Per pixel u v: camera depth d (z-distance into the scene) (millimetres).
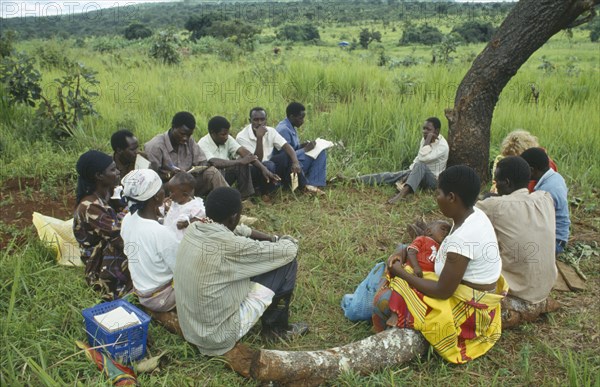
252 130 6809
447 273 3666
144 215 4062
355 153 8180
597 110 10141
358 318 4309
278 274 3955
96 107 9820
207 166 6129
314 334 4215
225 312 3664
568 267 5277
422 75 12555
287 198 6785
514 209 4238
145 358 3773
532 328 4328
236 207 3758
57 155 7547
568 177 7445
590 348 4055
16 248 5168
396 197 6738
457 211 3729
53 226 5230
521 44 6660
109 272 4418
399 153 7949
